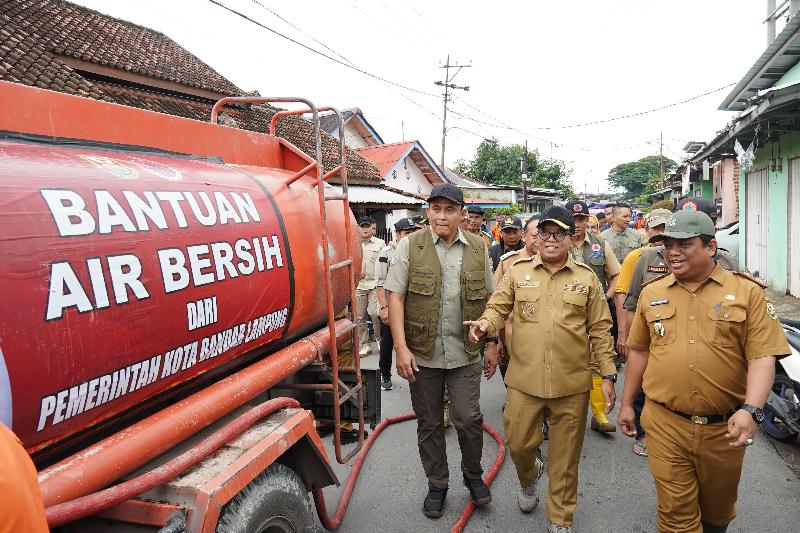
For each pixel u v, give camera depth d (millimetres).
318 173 2822
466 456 3465
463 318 3363
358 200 14375
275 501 2186
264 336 2492
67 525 1829
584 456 4273
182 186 2113
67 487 1514
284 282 2568
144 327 1767
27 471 1160
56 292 1505
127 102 9852
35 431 1480
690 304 2531
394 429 4875
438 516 3438
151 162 2145
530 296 3199
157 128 2480
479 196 37812
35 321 1443
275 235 2541
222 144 2879
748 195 12922
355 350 3281
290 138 14359
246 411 2426
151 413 1986
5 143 1708
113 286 1668
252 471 2000
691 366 2479
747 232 12945
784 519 3354
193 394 2123
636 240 6602
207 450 1958
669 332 2561
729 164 17688
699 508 2643
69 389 1540
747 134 10219
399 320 3359
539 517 3459
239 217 2330
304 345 2797
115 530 1790
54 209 1571
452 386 3414
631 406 2861
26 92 1946
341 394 3506
